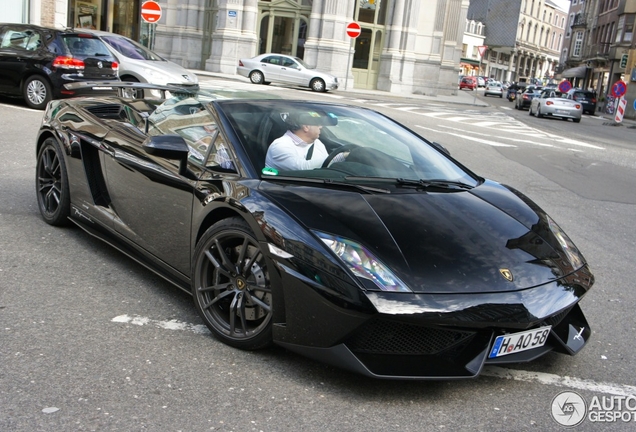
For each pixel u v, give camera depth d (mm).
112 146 4359
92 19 23906
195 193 3568
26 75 11656
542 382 3268
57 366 3002
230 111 3863
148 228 3992
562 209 7824
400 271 2887
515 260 3166
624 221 7461
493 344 2955
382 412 2822
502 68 104062
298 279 2930
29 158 7523
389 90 32562
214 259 3385
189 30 32000
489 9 98062
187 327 3545
